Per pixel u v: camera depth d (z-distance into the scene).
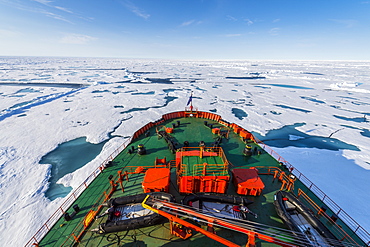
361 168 17.27
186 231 6.32
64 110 33.38
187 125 16.39
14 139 21.88
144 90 54.50
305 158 18.97
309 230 6.36
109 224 6.29
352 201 13.28
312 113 34.94
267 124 28.80
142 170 9.95
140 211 7.18
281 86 66.81
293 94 52.31
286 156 19.34
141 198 7.14
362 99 46.03
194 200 7.18
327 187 14.70
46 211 11.68
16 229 10.47
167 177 7.78
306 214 6.86
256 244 6.28
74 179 14.70
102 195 8.52
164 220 6.79
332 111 36.25
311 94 52.19
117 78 79.25
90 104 37.75
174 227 6.27
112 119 29.08
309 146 22.06
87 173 15.33
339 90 58.62
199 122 17.14
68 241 6.45
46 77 78.69
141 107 36.62
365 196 13.77
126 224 6.26
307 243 5.65
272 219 7.06
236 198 7.20
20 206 12.14
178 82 72.81
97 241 6.26
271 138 24.20
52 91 51.59
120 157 11.62
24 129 24.73
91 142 21.64
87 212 7.66
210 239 6.28
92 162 16.83
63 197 12.95
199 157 8.52
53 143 21.12
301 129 26.91
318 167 17.38
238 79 84.38
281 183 9.23
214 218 5.64
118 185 8.95
